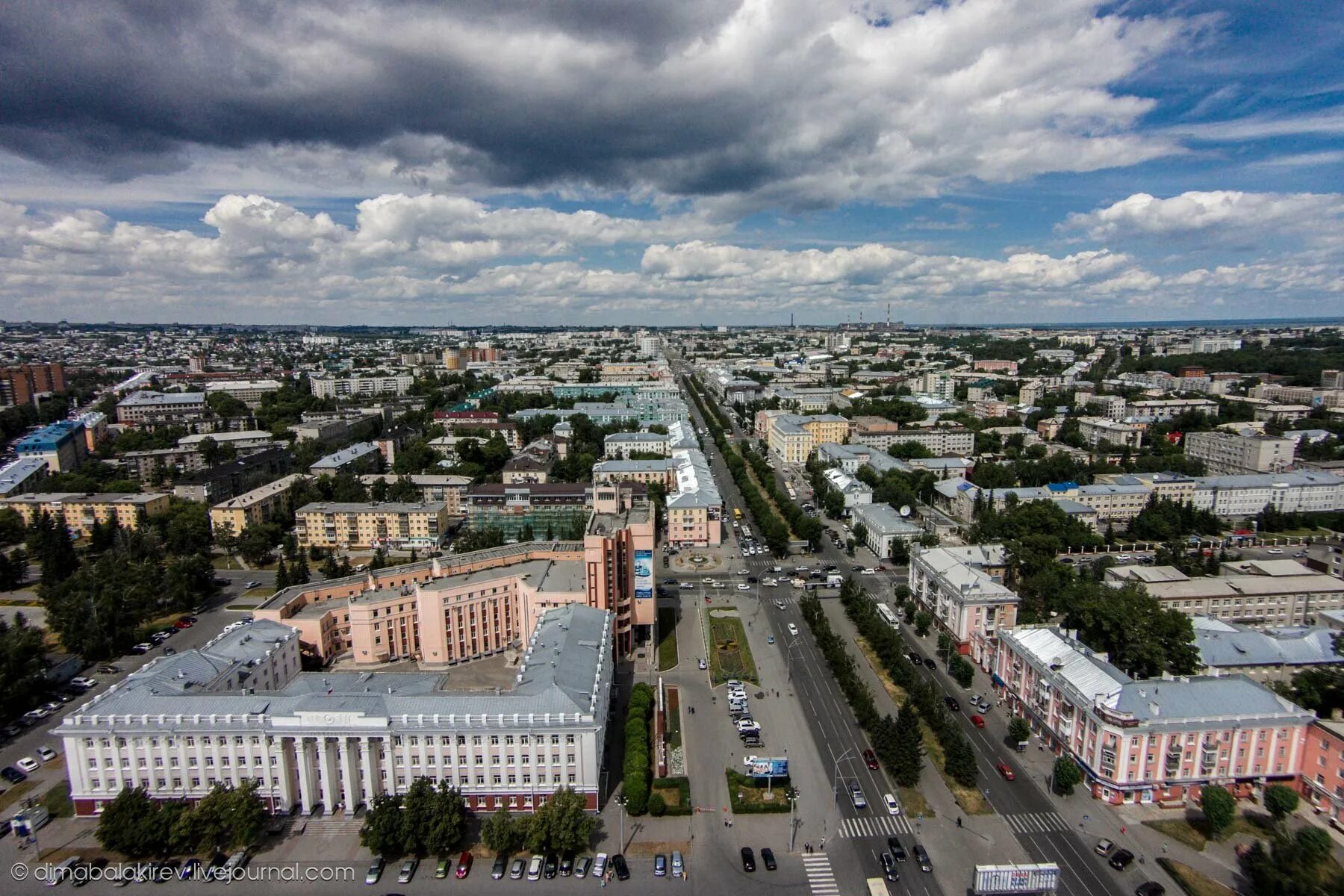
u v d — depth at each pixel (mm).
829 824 181125
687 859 169125
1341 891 144750
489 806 183375
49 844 172250
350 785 181625
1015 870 153000
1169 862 167125
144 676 197625
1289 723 189125
